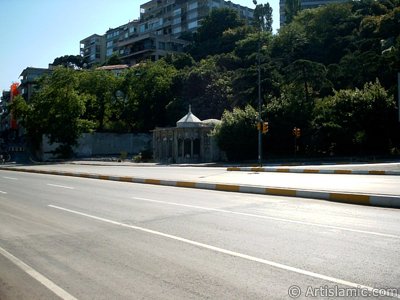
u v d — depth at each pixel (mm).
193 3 121312
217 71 69688
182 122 47156
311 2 134000
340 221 8984
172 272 5773
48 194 15734
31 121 61688
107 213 10867
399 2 81000
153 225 9031
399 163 30797
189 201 12719
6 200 14219
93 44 150875
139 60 117250
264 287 5059
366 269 5621
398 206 10953
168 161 47906
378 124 42719
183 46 116250
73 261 6496
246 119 44656
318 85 52156
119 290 5168
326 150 45281
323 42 76062
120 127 71938
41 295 5105
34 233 8625
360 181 17125
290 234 7766
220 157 47062
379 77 54406
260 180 18578
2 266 6348
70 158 61375
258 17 107000
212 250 6801
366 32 73688
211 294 4898
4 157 66312
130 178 20984
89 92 71312
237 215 9984
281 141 45406
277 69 60469
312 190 13234
